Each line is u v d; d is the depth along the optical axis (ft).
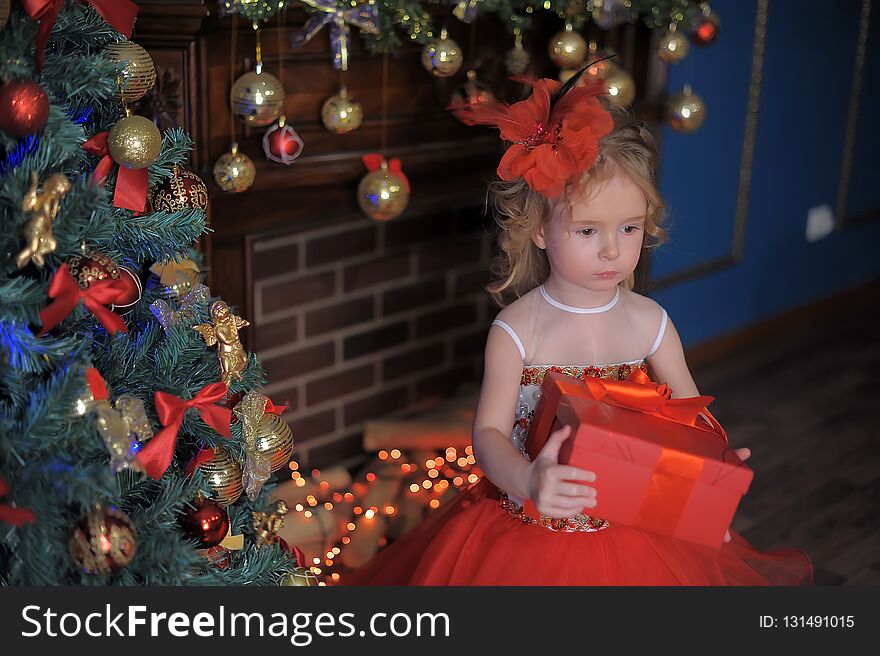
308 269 7.88
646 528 4.39
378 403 8.73
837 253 12.60
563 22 8.04
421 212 8.14
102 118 5.00
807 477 8.54
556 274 5.00
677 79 9.70
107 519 4.15
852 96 11.96
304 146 6.93
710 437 4.48
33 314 4.08
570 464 4.24
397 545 5.86
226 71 6.32
